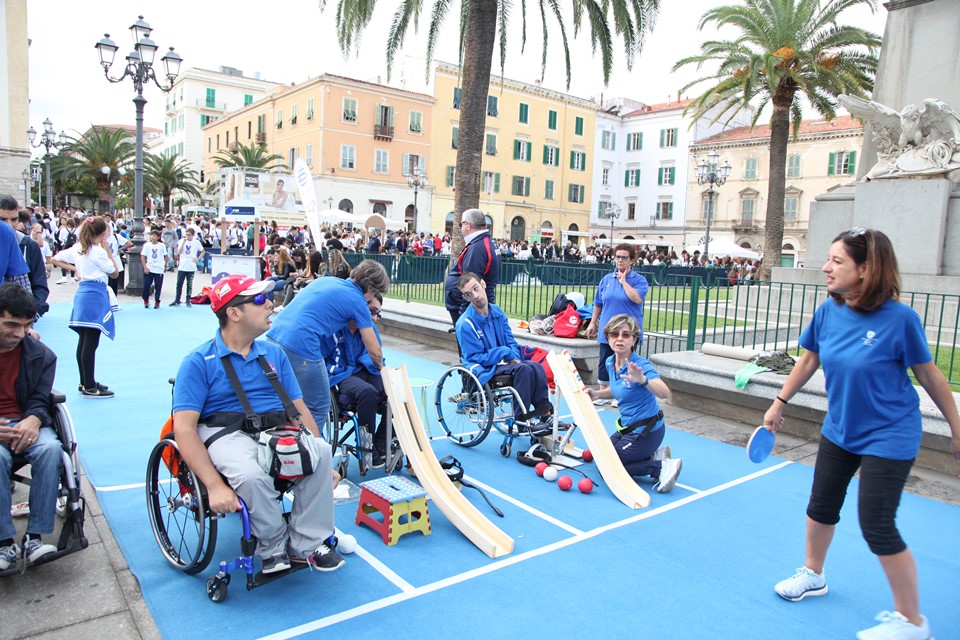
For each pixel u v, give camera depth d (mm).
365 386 4738
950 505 4762
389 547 3836
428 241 29578
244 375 3377
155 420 6125
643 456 5012
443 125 47875
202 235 24156
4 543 3162
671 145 56438
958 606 3416
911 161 10438
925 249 10117
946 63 10500
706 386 6906
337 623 3029
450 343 10539
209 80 69062
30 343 3387
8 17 29266
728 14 21469
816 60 20703
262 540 3164
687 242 55406
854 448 3049
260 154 45281
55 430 3400
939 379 2883
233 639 2869
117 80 14930
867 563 3844
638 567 3703
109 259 6773
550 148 54375
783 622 3191
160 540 3521
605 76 14477
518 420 5402
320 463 3279
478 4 12398
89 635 2828
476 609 3201
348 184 43719
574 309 8031
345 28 13922
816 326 3248
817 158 48000
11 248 4473
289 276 12891
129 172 48438
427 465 4457
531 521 4285
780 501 4781
